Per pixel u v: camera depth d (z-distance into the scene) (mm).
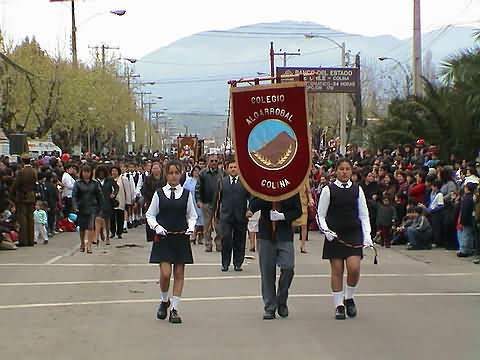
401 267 14789
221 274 13781
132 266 14961
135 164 25984
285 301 9711
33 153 38875
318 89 46094
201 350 7945
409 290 11852
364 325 9141
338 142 50656
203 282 12773
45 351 7945
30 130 52625
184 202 9406
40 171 21703
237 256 14281
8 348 8086
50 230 21922
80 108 55562
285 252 9562
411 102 27562
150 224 9297
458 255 16500
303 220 17391
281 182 9555
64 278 13273
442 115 25766
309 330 8875
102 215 19312
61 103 51156
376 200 19844
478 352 7797
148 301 10906
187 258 9391
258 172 9656
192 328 9031
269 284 9609
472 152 24422
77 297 11273
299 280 12953
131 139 81625
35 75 46156
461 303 10656
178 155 40219
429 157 24734
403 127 29859
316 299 11031
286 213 9492
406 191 19172
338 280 9570
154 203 9422
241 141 9766
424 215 18031
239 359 7562
